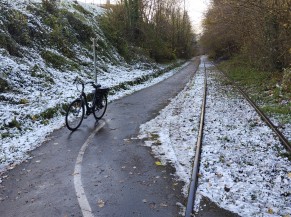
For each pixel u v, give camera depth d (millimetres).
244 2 14492
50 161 6418
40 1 21406
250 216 4168
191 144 7203
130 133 8398
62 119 9961
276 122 8883
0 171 5961
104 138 7973
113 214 4332
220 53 56094
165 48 45438
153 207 4500
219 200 4598
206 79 22438
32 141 7742
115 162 6281
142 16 38594
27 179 5570
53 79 14258
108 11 34812
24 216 4363
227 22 25766
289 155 6289
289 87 12758
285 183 5074
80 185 5254
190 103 12742
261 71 20062
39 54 16188
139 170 5836
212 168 5707
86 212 4398
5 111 9148
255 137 7543
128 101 13727
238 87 16562
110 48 26969
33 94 11570
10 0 18406
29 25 17109
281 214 4195
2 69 11609
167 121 9617
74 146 7359
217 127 8609
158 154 6648
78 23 23578
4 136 7914
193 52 98875
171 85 19953
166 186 5141
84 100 9250
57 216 4328
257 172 5508
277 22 15133
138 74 23344
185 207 4484
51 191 5074
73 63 18094
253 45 21828
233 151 6605
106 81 17406
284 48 16156
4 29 14602
